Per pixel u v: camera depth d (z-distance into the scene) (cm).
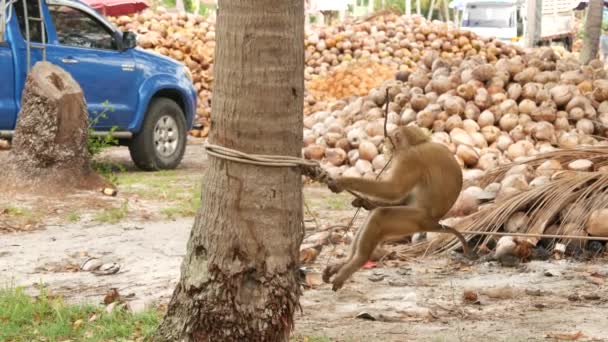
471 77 1717
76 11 1622
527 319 748
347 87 2798
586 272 927
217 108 559
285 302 570
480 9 5041
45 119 1338
